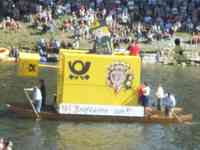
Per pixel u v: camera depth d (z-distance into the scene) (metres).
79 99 58.09
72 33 99.75
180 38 100.94
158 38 100.31
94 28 61.06
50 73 82.44
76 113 57.97
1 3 103.56
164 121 58.94
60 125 56.38
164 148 51.84
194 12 104.00
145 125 58.06
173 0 105.31
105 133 54.91
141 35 99.81
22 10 103.00
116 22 101.75
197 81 81.69
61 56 58.41
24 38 98.75
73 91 57.94
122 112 58.56
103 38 60.12
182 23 103.19
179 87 76.69
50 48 94.56
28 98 58.69
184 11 104.06
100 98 58.34
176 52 98.06
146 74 85.31
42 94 58.84
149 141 53.41
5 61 90.75
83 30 98.88
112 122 58.28
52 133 54.00
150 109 59.50
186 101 68.69
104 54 59.47
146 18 102.44
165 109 59.59
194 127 58.25
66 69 57.81
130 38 98.69
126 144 52.22
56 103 58.75
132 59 58.66
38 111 57.88
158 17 103.12
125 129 56.44
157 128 57.34
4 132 53.44
